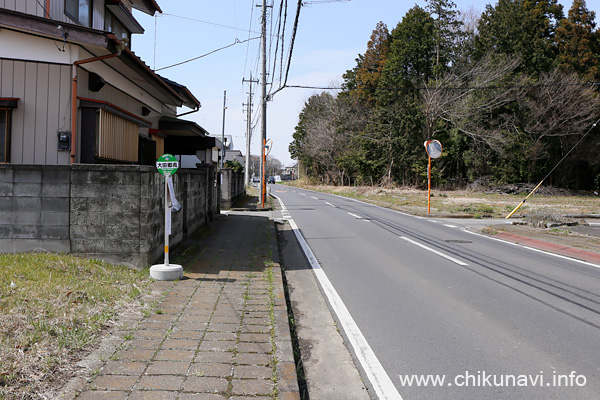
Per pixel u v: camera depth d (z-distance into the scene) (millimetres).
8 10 7691
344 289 6734
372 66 51625
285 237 12273
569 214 19422
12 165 6508
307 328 5148
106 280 5766
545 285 6957
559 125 38188
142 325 4488
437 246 10742
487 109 37969
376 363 4094
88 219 6621
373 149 44875
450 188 41062
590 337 4715
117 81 10328
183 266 7332
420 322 5215
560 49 40344
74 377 3277
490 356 4223
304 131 64875
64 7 8891
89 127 8336
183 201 9672
